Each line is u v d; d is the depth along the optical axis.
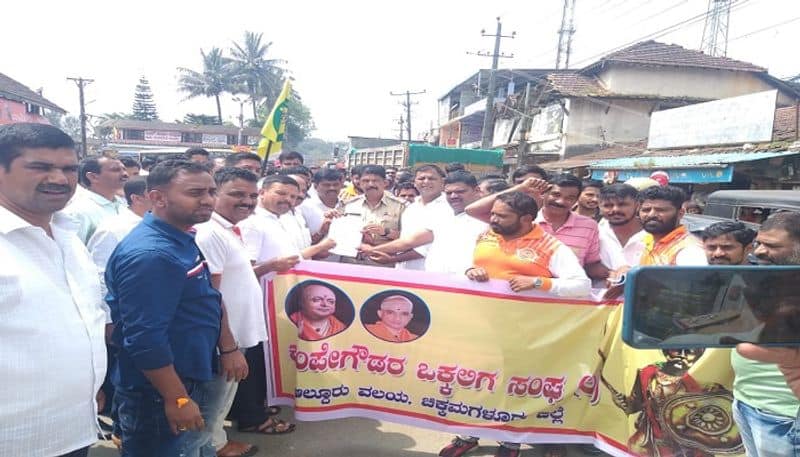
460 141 33.09
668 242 3.31
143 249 1.99
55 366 1.74
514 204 3.05
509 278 3.11
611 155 18.42
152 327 1.94
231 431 3.50
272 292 3.31
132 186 3.54
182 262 2.09
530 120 24.84
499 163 16.81
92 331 1.91
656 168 13.60
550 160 22.22
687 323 1.19
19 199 1.74
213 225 2.70
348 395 3.27
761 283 1.21
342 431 3.57
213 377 2.46
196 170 2.12
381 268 3.25
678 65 21.52
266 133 7.55
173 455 2.19
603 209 3.92
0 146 1.71
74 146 1.87
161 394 2.02
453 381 3.16
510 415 3.12
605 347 3.07
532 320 3.10
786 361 1.52
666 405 2.89
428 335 3.19
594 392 3.09
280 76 54.66
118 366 2.18
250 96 54.59
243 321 2.81
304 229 4.37
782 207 4.40
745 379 2.11
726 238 2.80
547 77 23.08
